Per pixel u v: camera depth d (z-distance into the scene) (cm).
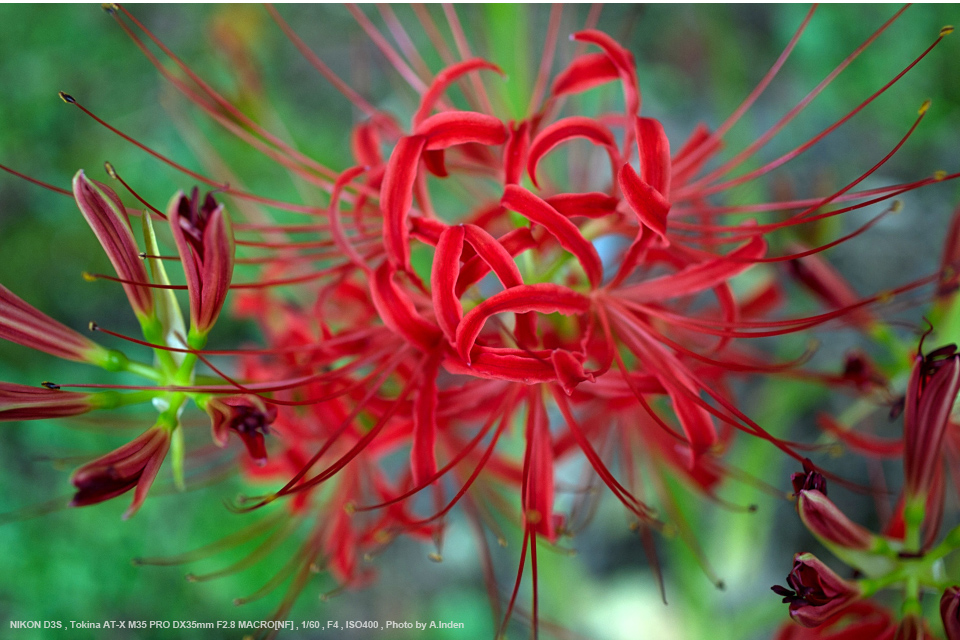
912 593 38
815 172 88
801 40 92
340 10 101
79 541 74
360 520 45
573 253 37
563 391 39
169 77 43
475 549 84
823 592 37
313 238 48
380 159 42
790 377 45
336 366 41
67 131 91
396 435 42
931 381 38
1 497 75
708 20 74
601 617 77
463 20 86
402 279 40
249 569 73
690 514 51
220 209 36
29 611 72
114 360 37
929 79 89
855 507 74
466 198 48
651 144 37
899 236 84
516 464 44
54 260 88
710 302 60
